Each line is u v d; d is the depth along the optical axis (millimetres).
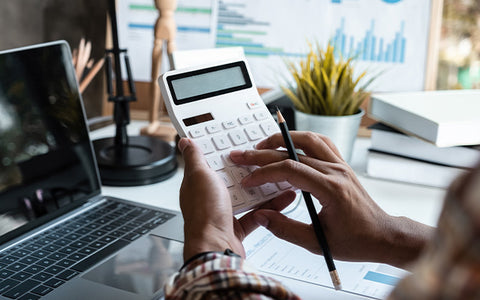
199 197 479
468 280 173
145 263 609
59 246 641
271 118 651
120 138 918
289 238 553
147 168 853
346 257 542
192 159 516
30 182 685
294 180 518
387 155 894
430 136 835
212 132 603
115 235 672
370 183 888
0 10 883
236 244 470
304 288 578
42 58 728
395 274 609
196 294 371
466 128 833
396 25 1068
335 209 522
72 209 736
